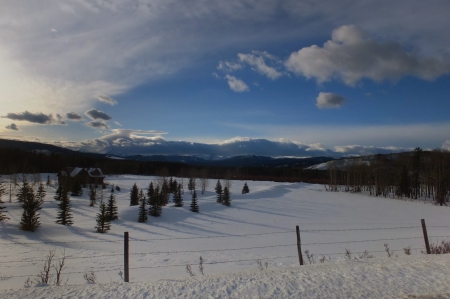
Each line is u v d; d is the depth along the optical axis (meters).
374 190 95.19
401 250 17.97
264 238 31.55
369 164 101.12
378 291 6.41
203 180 99.69
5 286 9.38
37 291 6.61
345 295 6.21
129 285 7.04
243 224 47.59
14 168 97.62
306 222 48.50
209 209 63.78
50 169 127.25
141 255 19.31
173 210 60.78
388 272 7.71
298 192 92.38
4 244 25.67
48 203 64.38
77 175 94.81
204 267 14.33
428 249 11.16
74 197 77.00
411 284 6.81
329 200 76.00
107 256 18.92
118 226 46.72
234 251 21.52
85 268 14.48
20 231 37.47
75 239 34.03
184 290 6.60
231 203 71.25
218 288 6.69
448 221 45.66
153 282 7.29
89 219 51.34
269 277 7.49
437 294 6.22
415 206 63.97
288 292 6.40
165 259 17.45
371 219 49.97
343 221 48.44
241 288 6.67
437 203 67.81
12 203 61.56
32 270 13.90
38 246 24.98
